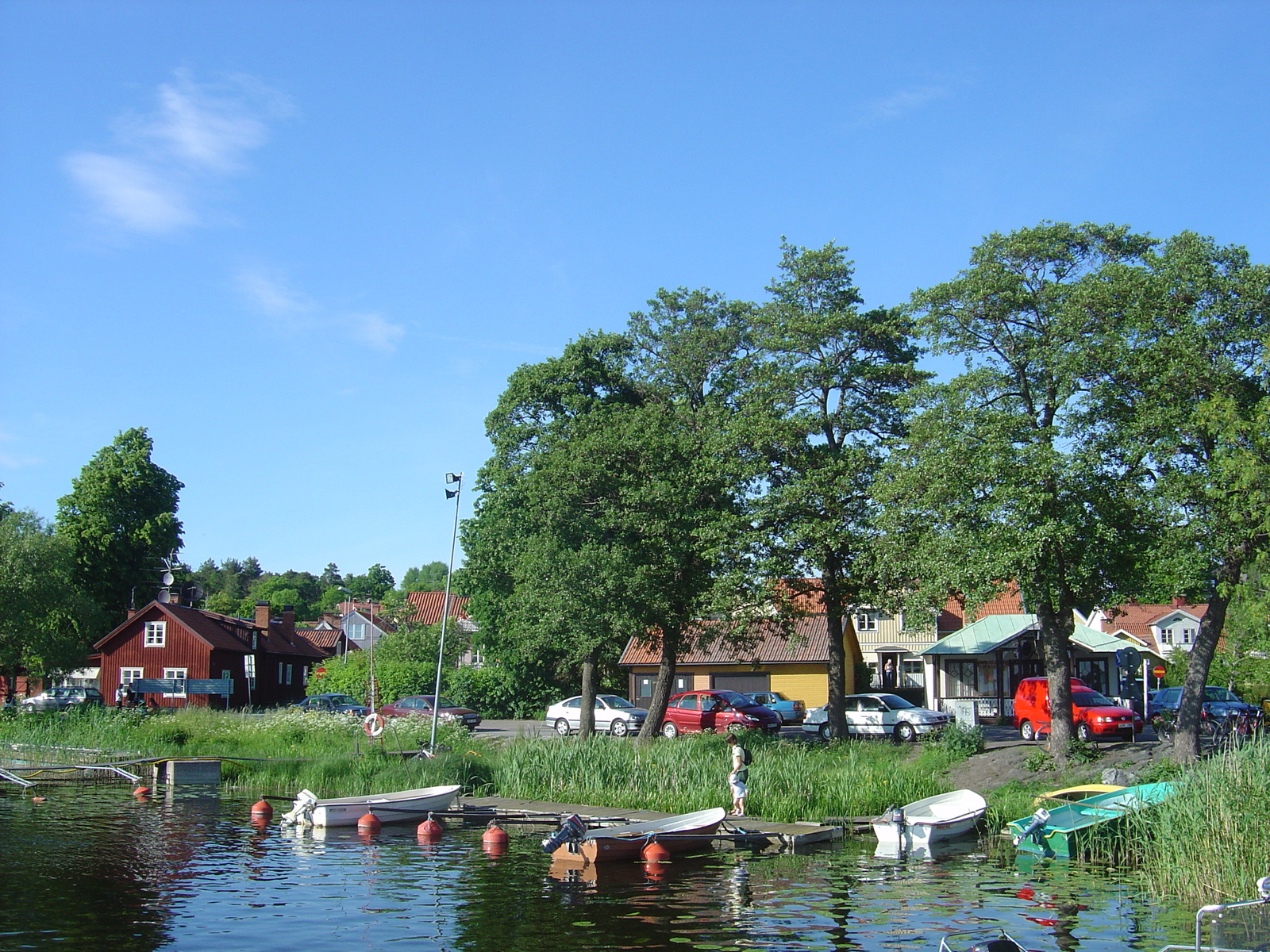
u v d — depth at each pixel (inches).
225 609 4114.2
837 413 1237.1
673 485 1238.3
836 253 1259.2
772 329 1272.1
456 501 1290.6
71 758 1298.0
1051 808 768.3
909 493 987.3
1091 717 1213.1
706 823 776.9
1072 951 489.4
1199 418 823.7
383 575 6382.9
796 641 1924.2
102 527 2506.2
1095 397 891.4
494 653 2217.0
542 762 1056.2
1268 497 780.0
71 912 566.3
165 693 2133.4
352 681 2335.1
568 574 1218.6
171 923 543.2
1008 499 869.2
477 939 513.7
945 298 988.6
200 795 1074.7
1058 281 983.0
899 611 1187.3
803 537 1168.2
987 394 969.5
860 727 1472.7
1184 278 885.8
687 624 1341.0
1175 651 1710.1
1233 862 601.9
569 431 1362.0
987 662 1697.8
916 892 611.8
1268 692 1369.3
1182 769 770.2
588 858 693.3
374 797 912.9
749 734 1266.0
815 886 632.4
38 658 1982.0
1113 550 888.3
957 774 1032.2
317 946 501.7
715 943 505.7
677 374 1400.1
